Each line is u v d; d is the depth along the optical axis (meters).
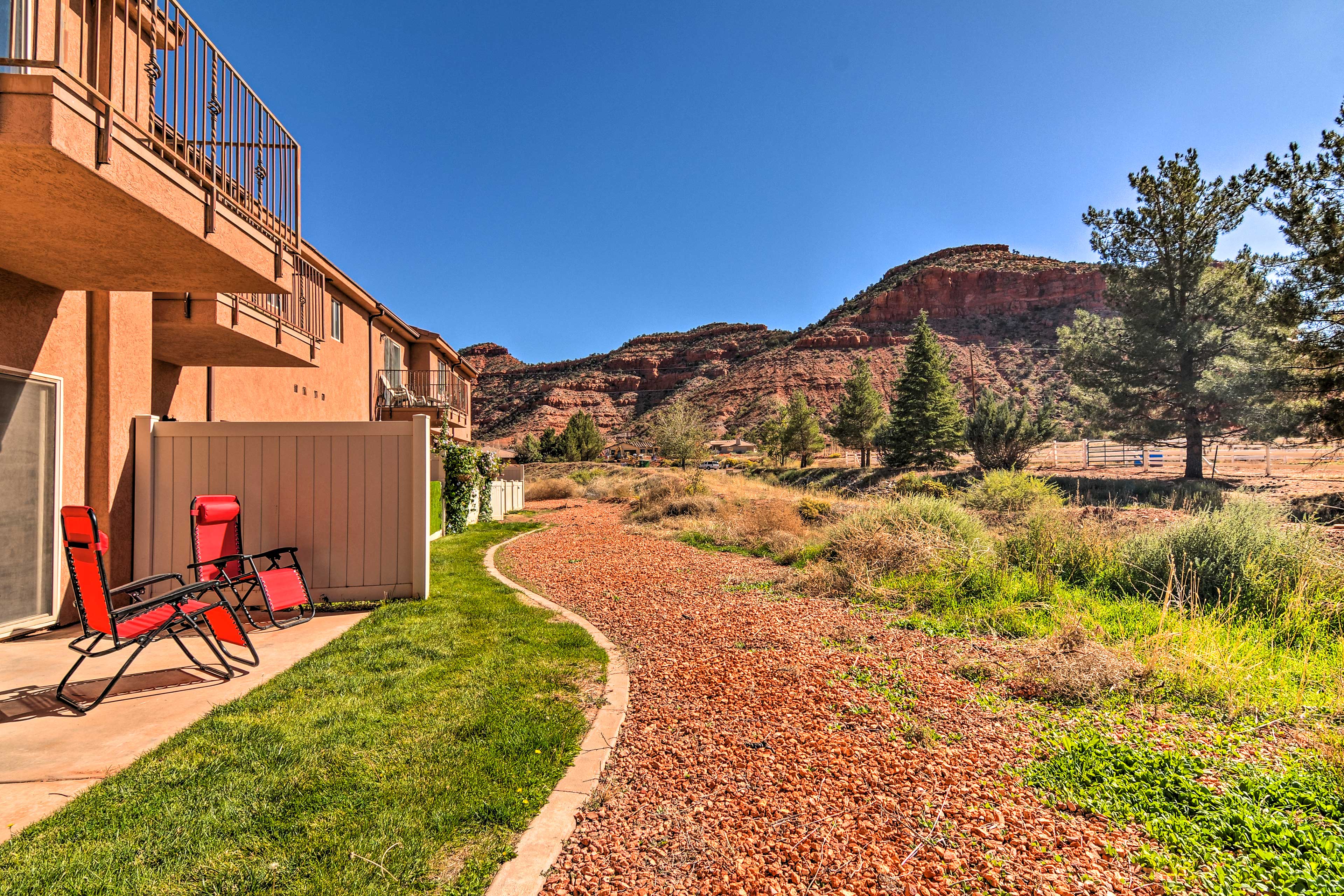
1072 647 4.14
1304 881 1.99
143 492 6.17
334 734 3.28
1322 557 5.34
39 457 5.30
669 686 4.19
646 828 2.56
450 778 2.87
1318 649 4.14
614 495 22.80
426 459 6.67
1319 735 2.90
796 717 3.56
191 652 4.79
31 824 2.44
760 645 4.97
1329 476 16.91
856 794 2.71
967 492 14.16
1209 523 5.96
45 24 4.37
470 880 2.21
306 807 2.60
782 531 10.39
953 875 2.15
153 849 2.29
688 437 34.34
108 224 4.07
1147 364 19.38
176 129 4.34
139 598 4.66
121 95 4.48
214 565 5.26
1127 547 6.41
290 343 8.05
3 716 3.51
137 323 6.21
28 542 5.20
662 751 3.25
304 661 4.54
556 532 13.18
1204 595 5.32
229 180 5.02
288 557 6.39
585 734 3.47
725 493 17.72
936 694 3.77
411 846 2.36
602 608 6.44
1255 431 16.53
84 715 3.54
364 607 6.39
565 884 2.23
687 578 7.80
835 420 56.66
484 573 8.32
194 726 3.36
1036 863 2.19
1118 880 2.08
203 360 8.36
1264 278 16.45
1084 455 32.94
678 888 2.18
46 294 5.32
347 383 15.45
